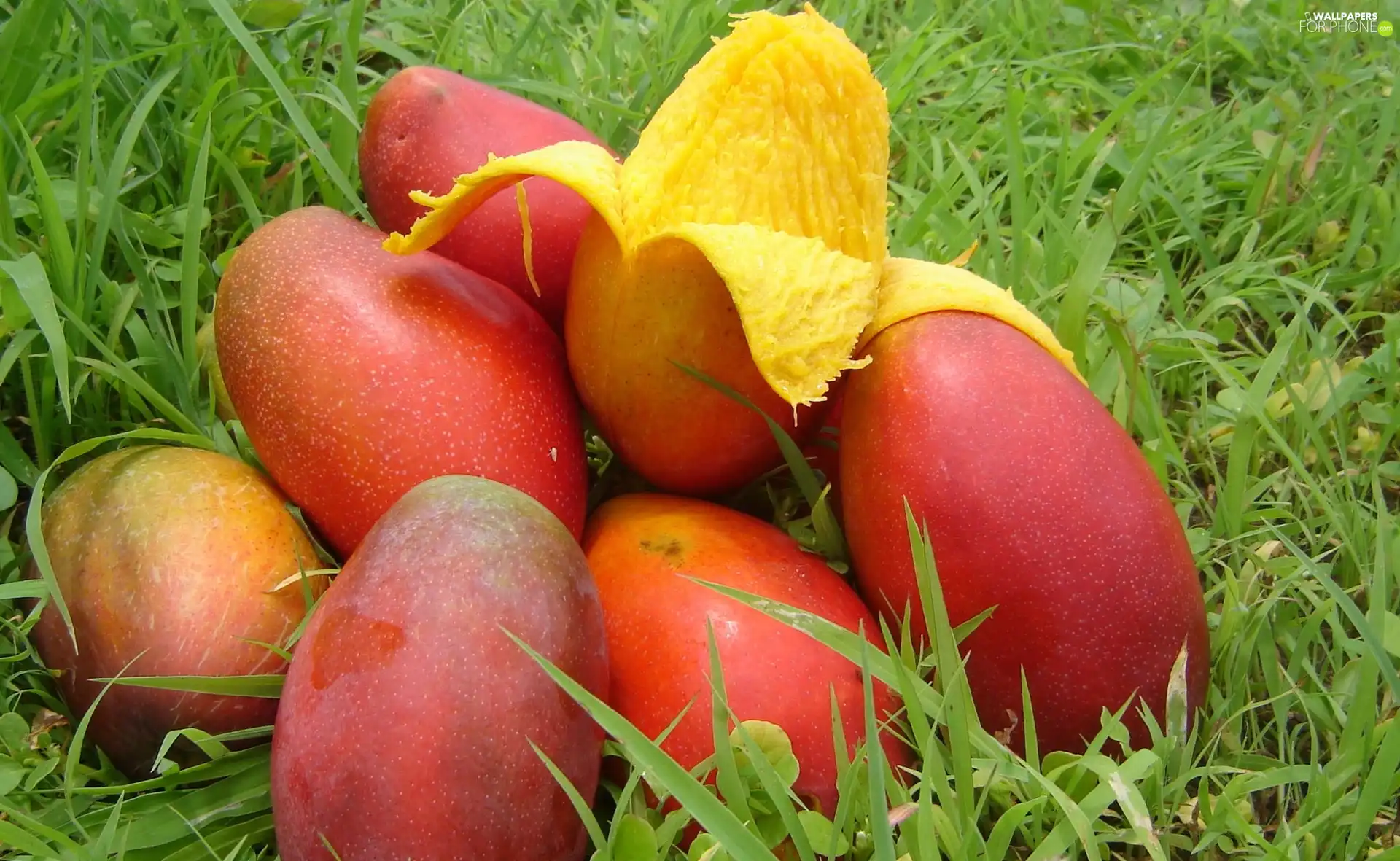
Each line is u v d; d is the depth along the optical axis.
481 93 0.62
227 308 0.57
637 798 0.52
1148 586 0.54
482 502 0.51
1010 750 0.55
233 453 0.62
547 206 0.60
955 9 0.99
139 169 0.72
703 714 0.52
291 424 0.55
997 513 0.53
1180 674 0.54
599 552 0.56
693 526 0.56
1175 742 0.55
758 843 0.48
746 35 0.53
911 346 0.55
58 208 0.63
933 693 0.53
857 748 0.53
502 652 0.49
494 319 0.57
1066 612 0.53
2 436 0.62
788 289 0.52
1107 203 0.71
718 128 0.53
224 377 0.58
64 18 0.71
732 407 0.56
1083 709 0.54
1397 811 0.56
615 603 0.54
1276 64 0.91
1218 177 0.84
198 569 0.55
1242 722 0.60
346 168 0.75
